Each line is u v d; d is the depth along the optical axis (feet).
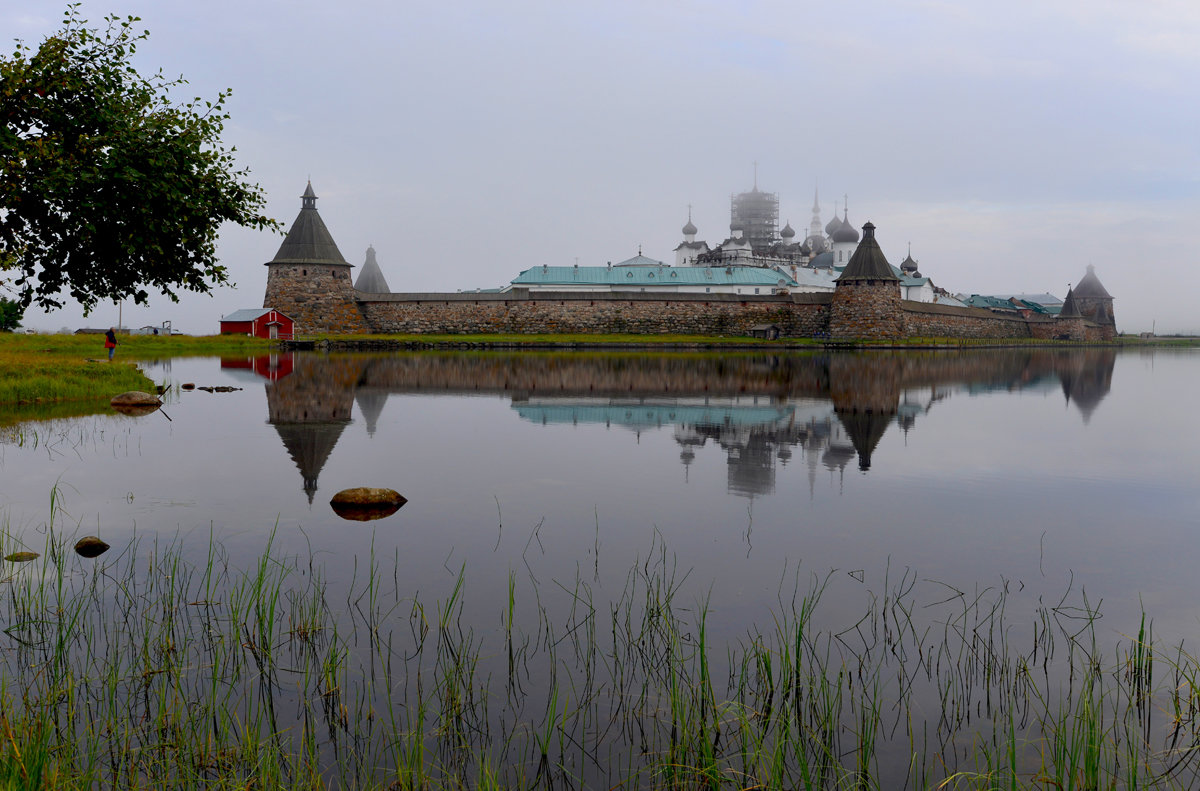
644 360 172.96
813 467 48.21
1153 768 17.49
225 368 134.21
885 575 28.53
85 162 41.83
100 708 19.16
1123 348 335.67
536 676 20.95
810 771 17.40
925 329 302.86
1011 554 31.14
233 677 20.71
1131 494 41.57
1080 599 26.48
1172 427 68.18
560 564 29.14
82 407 72.33
